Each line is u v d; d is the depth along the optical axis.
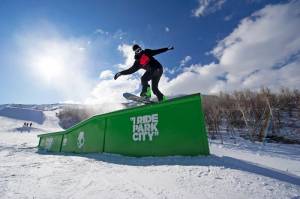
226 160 3.20
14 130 37.00
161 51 4.96
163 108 4.43
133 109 5.11
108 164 3.76
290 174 2.74
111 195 1.93
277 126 26.45
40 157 4.89
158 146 4.34
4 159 4.42
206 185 2.17
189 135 3.91
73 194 1.97
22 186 2.19
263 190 2.00
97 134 6.33
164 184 2.25
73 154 6.97
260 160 4.21
